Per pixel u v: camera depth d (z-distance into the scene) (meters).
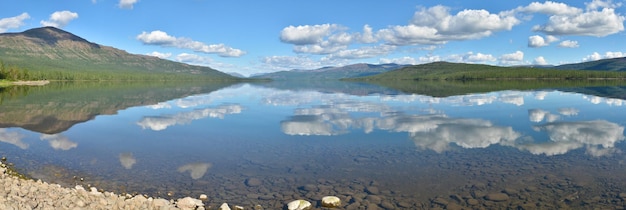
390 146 23.62
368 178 16.91
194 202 13.27
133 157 21.41
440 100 61.03
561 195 14.37
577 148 22.23
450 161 19.61
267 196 14.73
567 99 59.91
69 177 17.31
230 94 88.19
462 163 19.17
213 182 16.58
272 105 55.22
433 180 16.45
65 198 12.30
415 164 19.14
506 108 46.38
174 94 86.88
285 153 22.09
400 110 45.75
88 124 35.06
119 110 48.09
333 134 28.38
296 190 15.42
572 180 16.08
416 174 17.38
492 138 25.97
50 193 12.81
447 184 15.88
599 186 15.27
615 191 14.66
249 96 79.56
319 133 28.92
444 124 33.00
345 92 96.25
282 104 57.03
